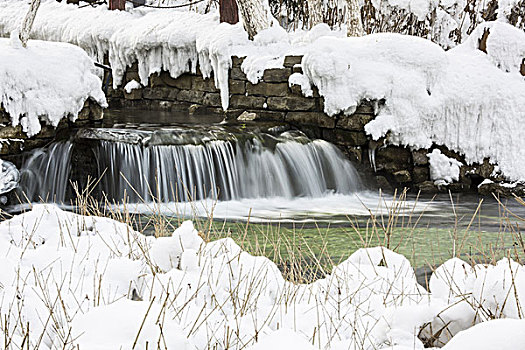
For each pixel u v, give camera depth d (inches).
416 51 409.7
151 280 133.9
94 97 376.8
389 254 155.4
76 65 364.8
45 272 134.9
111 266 134.6
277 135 410.9
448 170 404.5
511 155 397.7
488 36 416.8
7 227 164.1
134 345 91.4
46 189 344.8
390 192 410.3
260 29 492.4
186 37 523.8
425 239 265.6
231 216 328.8
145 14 631.8
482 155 402.0
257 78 466.3
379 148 410.3
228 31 494.9
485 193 395.2
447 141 406.6
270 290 139.9
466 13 583.5
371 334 116.6
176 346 97.3
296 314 127.6
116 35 574.9
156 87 558.9
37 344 98.3
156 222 196.2
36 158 341.4
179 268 143.5
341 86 414.6
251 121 450.0
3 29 692.7
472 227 294.8
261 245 246.5
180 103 541.3
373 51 416.2
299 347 86.4
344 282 144.6
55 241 161.5
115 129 362.6
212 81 510.3
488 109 402.3
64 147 353.7
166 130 370.6
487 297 106.7
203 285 131.0
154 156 354.3
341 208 361.7
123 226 177.2
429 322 108.8
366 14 565.0
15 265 134.9
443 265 139.6
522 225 298.7
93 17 613.9
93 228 172.9
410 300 133.9
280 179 387.9
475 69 411.5
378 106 409.4
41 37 652.7
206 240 163.6
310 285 146.9
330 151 414.6
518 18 567.5
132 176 351.6
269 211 348.2
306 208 360.8
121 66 581.0
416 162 406.0
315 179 400.2
